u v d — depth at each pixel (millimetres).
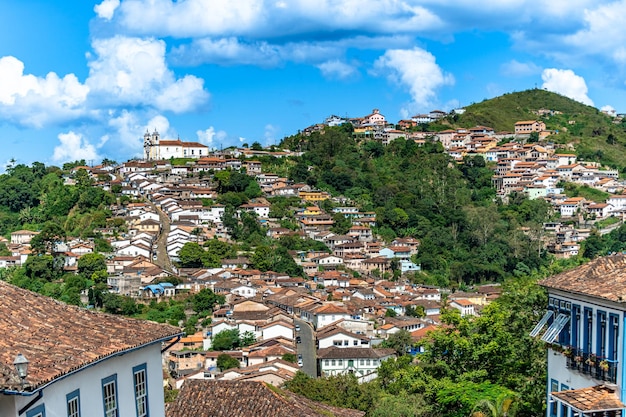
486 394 41562
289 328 125125
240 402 34562
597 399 28781
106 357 24969
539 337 42906
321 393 54938
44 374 21438
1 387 19766
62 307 28078
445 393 43469
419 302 156250
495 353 44969
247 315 133125
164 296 150625
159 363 30453
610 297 29156
